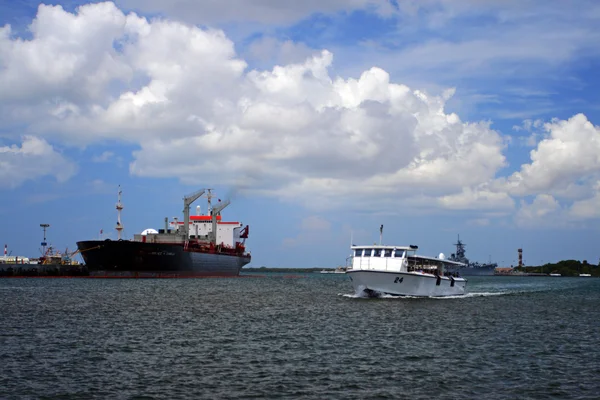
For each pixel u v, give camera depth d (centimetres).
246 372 3428
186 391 3025
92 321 5538
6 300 7856
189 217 18938
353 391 3050
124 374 3353
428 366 3612
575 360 3834
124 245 14250
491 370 3522
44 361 3662
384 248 7869
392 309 6750
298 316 6078
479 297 9531
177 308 6856
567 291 12750
